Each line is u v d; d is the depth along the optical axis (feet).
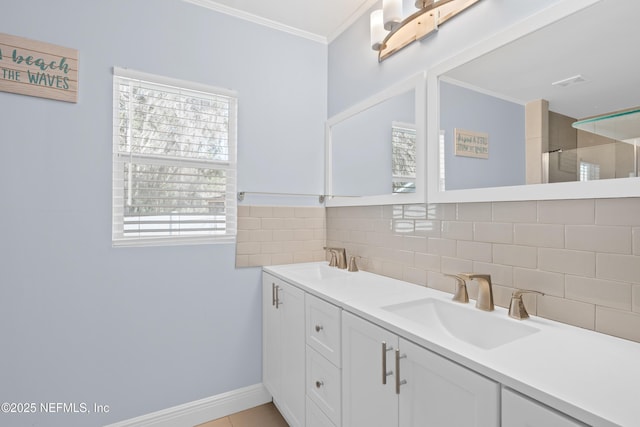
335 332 4.33
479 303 3.97
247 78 6.81
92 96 5.38
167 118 6.06
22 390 4.91
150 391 5.82
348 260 6.96
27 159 4.94
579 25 3.30
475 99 4.27
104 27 5.48
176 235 6.10
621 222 3.04
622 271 3.03
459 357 2.65
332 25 7.25
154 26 5.90
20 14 4.89
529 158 3.70
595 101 3.18
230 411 6.49
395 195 5.62
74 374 5.24
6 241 4.81
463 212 4.53
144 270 5.79
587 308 3.27
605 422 1.80
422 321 4.26
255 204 6.88
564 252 3.46
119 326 5.58
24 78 4.89
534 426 2.14
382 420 3.51
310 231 7.47
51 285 5.09
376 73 6.19
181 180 6.18
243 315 6.71
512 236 3.95
